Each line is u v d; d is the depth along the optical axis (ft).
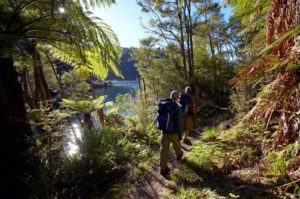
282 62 4.50
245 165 14.87
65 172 17.28
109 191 15.94
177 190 14.16
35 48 21.63
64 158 18.72
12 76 16.76
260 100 5.60
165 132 17.10
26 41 18.81
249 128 18.20
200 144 20.79
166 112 17.17
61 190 16.05
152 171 17.98
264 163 13.51
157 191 14.76
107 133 23.56
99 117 31.37
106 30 22.56
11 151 16.34
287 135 5.75
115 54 22.39
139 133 27.14
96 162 18.38
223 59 55.06
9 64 16.60
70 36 18.47
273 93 5.37
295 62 4.51
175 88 54.80
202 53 60.23
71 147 22.30
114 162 18.97
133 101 36.65
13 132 16.53
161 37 59.16
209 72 56.65
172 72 57.36
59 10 16.17
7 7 16.67
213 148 18.13
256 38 6.46
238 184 12.86
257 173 13.05
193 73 53.06
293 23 4.89
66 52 21.09
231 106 32.91
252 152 15.49
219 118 34.99
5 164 16.01
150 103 43.21
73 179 16.80
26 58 16.60
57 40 18.80
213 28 53.26
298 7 4.76
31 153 16.38
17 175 16.01
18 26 17.26
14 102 16.83
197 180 14.62
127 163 19.98
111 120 33.50
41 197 14.90
